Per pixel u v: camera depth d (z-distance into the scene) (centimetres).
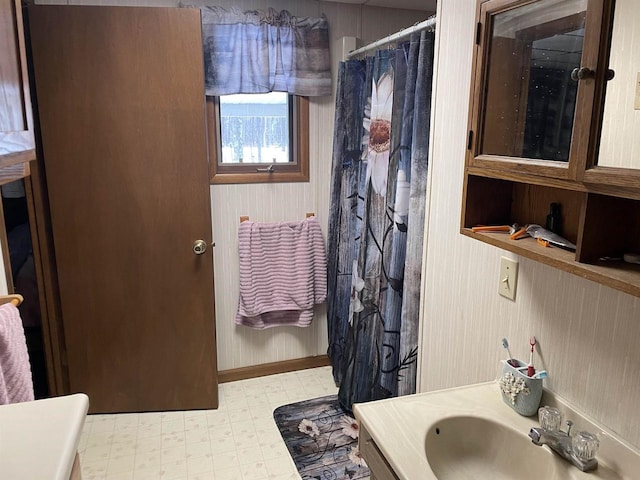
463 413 122
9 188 237
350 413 250
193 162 229
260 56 245
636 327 97
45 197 231
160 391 252
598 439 104
